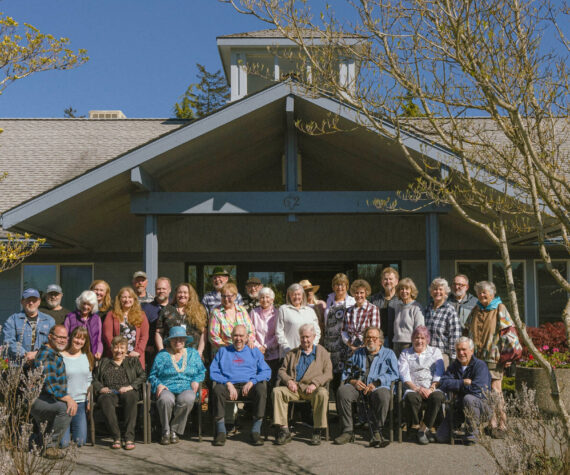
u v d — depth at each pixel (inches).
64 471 216.4
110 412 272.5
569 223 175.0
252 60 609.6
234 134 385.7
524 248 500.7
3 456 203.9
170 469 240.2
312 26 206.8
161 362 289.7
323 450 269.0
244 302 340.2
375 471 237.0
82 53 346.6
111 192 385.4
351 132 372.8
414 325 305.9
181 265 511.2
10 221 349.1
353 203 373.4
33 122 625.3
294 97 350.0
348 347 305.4
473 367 282.0
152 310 317.4
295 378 289.6
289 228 510.0
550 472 191.2
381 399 275.4
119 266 505.4
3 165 530.9
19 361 277.1
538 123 179.0
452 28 174.2
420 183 231.6
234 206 374.0
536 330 400.5
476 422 230.2
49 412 265.9
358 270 519.2
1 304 497.4
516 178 214.8
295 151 386.9
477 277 509.4
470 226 458.6
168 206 373.1
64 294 502.6
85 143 572.7
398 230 507.8
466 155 228.4
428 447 271.4
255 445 278.4
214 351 310.0
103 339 298.8
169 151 354.0
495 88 174.9
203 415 344.2
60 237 428.5
